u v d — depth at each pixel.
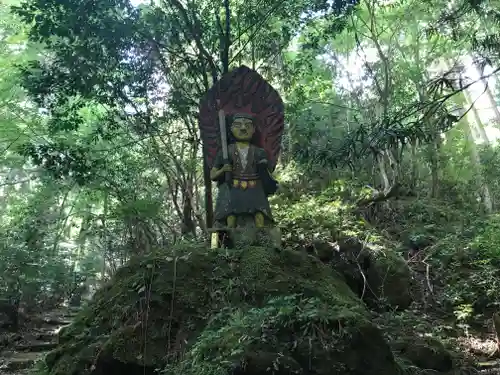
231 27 8.83
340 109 12.96
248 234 5.69
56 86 7.38
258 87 6.78
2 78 10.79
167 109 8.41
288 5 8.50
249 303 4.66
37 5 6.93
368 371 3.96
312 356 3.89
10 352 8.05
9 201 15.40
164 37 8.08
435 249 8.16
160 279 4.78
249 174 6.21
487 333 6.32
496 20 7.08
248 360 3.69
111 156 10.35
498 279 6.95
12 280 10.02
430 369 4.93
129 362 4.29
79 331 4.79
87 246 16.06
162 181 12.38
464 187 12.33
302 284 4.82
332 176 10.15
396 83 11.21
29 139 11.11
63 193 13.41
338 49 13.00
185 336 4.46
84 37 7.11
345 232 7.13
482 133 13.98
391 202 10.41
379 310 6.34
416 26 11.05
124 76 7.75
